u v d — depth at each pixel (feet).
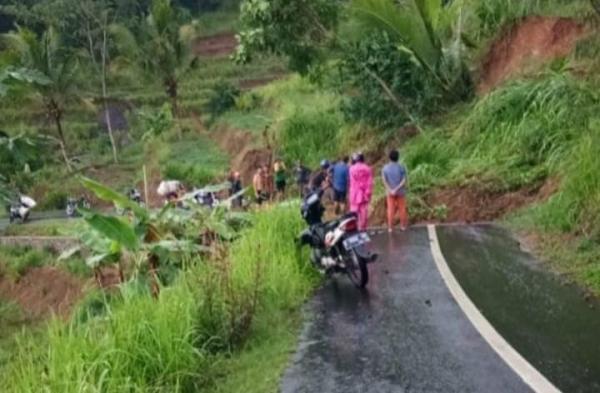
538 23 67.41
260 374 21.44
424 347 22.68
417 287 30.86
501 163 53.83
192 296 24.66
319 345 23.72
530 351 21.86
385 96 77.36
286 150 95.30
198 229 35.70
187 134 151.53
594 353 21.52
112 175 139.74
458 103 72.13
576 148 44.47
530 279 31.22
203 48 216.13
